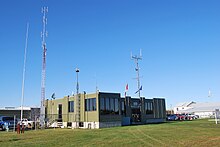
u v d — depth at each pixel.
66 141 22.23
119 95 47.03
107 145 19.22
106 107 44.66
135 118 53.31
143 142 20.66
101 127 43.12
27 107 67.12
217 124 44.94
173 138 23.28
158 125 43.66
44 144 20.45
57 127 48.12
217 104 116.00
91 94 45.28
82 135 27.62
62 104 51.62
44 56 47.72
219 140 21.64
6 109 64.56
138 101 54.75
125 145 19.11
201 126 39.75
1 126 44.25
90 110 45.09
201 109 115.81
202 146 18.31
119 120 45.84
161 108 59.00
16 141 23.16
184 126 39.91
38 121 46.75
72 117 48.28
